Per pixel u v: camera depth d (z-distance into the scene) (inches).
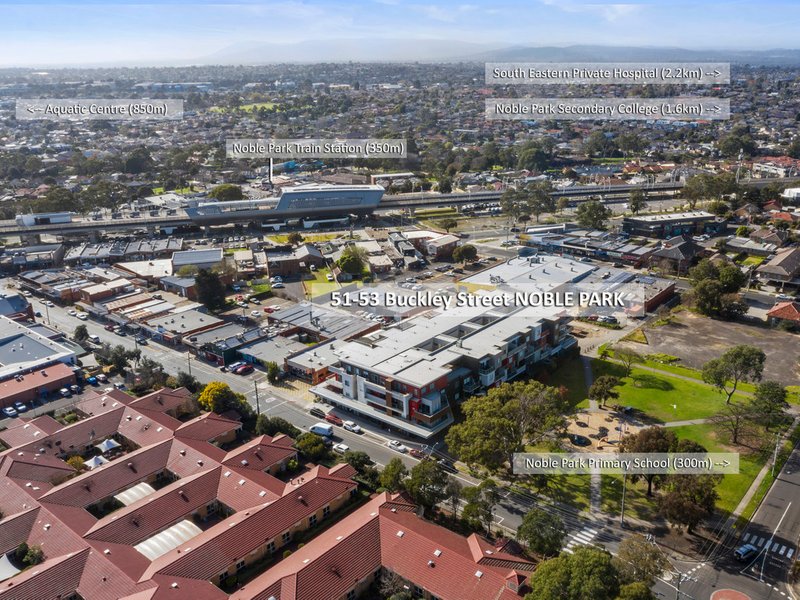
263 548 3383.4
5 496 3759.8
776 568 3255.4
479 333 5280.5
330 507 3745.1
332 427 4741.6
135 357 5753.0
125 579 3024.1
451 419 4586.6
